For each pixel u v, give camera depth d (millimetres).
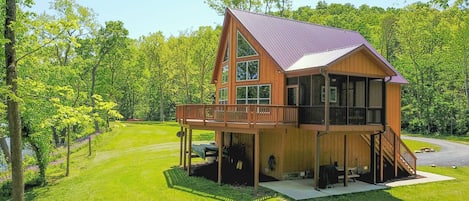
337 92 14836
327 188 13367
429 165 19625
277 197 11984
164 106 58281
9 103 8211
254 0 31969
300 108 14320
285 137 14695
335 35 19953
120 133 33531
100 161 21078
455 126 39188
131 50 42500
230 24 18594
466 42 32469
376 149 16125
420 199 12203
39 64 14188
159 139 30328
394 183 14469
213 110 15109
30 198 13547
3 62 11062
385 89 14711
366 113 14203
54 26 8625
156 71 52156
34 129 15180
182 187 13508
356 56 13664
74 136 20766
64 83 16062
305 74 13875
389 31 46844
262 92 16234
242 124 13344
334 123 13219
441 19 39625
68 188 14695
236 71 17922
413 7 41188
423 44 41375
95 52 35812
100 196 12562
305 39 18016
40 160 16156
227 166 16688
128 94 56969
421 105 41594
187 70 47312
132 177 15484
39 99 10141
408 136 37906
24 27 8023
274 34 17391
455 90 39125
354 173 16234
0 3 9961
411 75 42562
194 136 31109
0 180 16750
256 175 13047
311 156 15328
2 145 17234
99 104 10781
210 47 43031
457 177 16000
